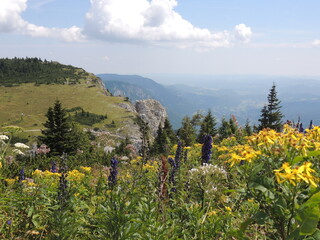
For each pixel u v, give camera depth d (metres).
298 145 3.00
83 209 4.53
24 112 150.75
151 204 3.45
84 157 12.88
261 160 2.99
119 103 164.00
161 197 4.03
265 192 2.57
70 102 166.75
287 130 3.57
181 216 4.00
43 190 4.39
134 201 3.32
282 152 2.96
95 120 127.25
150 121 139.38
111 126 120.25
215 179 4.35
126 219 3.15
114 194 3.57
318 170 2.95
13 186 5.11
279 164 2.96
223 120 23.45
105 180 5.25
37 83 199.62
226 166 5.60
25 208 4.23
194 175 4.36
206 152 6.25
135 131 115.38
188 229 3.72
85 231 3.67
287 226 2.64
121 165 7.10
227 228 3.53
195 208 3.81
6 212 4.25
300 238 2.38
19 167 7.05
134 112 145.75
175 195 4.79
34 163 13.48
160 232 3.14
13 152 8.14
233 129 22.41
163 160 4.81
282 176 2.38
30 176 6.85
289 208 2.56
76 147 36.81
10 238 3.79
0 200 3.97
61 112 40.16
